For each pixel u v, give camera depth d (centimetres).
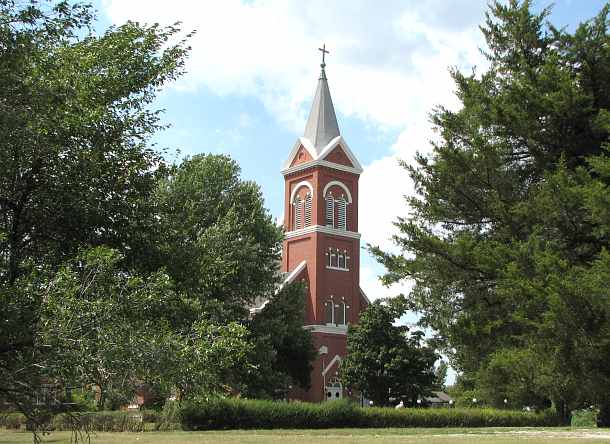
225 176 4694
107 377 790
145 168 1049
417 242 2061
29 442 2200
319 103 7400
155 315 897
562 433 2583
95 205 967
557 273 1680
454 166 2080
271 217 4938
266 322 4509
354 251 7094
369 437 2575
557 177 1773
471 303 2055
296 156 7269
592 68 1995
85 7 938
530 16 2103
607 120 1828
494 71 2173
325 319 6762
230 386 4038
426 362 5488
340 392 6531
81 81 952
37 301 787
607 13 2006
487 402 5253
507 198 2066
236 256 4175
